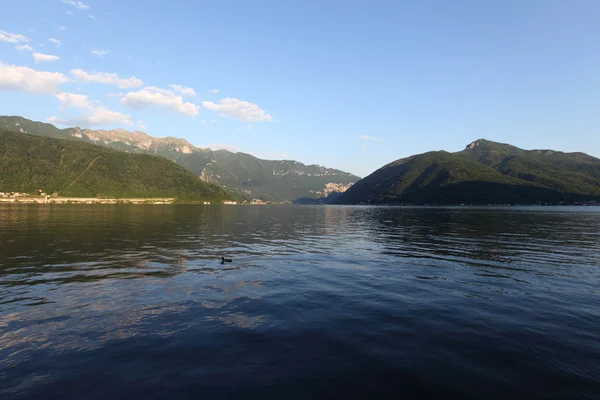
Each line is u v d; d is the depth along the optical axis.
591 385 8.08
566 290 16.39
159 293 15.34
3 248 27.70
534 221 69.50
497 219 77.00
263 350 9.73
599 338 10.74
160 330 11.09
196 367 8.72
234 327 11.41
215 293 15.47
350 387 7.89
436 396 7.58
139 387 7.77
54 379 8.06
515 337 10.77
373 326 11.65
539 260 24.45
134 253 26.33
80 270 19.97
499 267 21.91
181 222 63.03
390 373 8.53
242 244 33.03
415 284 17.47
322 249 30.03
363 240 37.00
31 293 15.10
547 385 8.07
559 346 10.16
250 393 7.59
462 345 10.20
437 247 31.30
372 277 19.02
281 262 23.48
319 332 11.07
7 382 7.89
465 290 16.31
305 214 115.44
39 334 10.67
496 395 7.64
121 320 11.96
